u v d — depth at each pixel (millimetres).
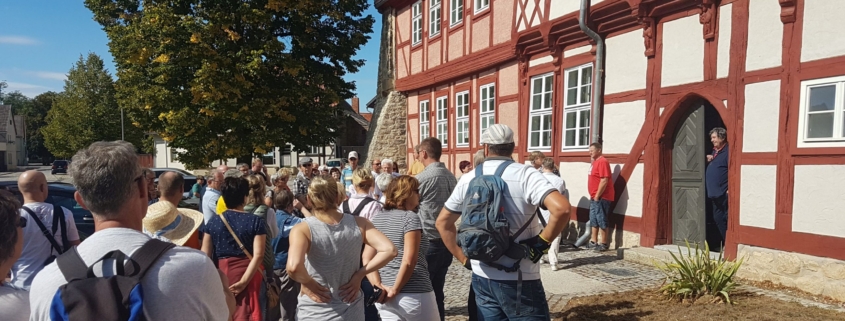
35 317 1570
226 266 3908
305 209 5883
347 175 11070
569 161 9195
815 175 5434
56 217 3768
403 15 16234
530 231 3311
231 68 17250
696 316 4684
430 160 5258
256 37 18016
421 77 15070
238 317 3893
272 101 17953
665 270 6027
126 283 1507
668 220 7461
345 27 20375
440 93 14445
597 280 6281
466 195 3330
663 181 7395
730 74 6363
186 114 17156
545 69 9891
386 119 16578
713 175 6699
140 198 1787
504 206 3277
